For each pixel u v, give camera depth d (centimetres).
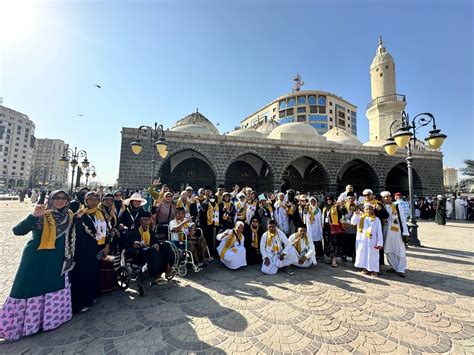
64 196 353
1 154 8475
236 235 622
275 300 425
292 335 319
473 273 577
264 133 3023
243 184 2366
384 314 376
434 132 798
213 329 334
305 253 632
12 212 1698
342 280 529
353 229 668
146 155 1775
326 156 2231
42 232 335
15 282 322
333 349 291
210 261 617
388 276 559
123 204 593
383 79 3000
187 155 2131
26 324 315
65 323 351
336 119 6412
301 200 750
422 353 285
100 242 426
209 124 2642
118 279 492
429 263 661
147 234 482
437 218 1559
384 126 2914
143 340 310
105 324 349
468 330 334
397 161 2391
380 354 282
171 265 495
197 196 800
